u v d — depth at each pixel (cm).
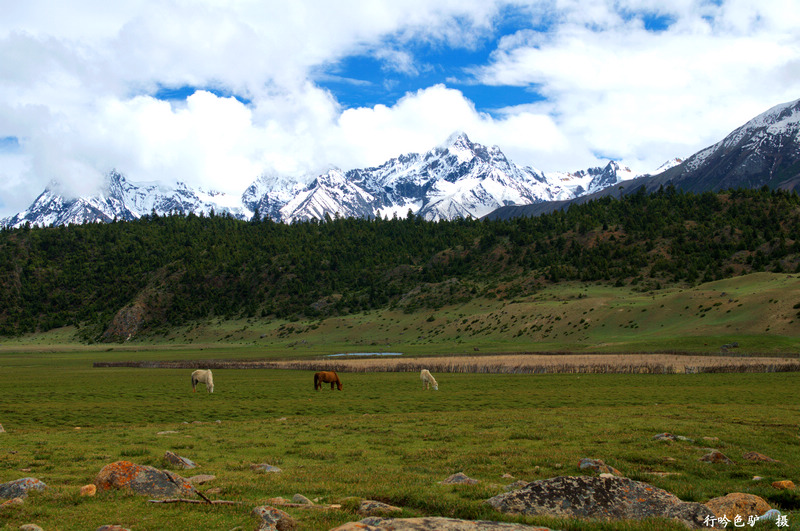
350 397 5181
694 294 14550
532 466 1831
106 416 3888
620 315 14500
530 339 14788
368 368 9769
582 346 12531
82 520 1247
